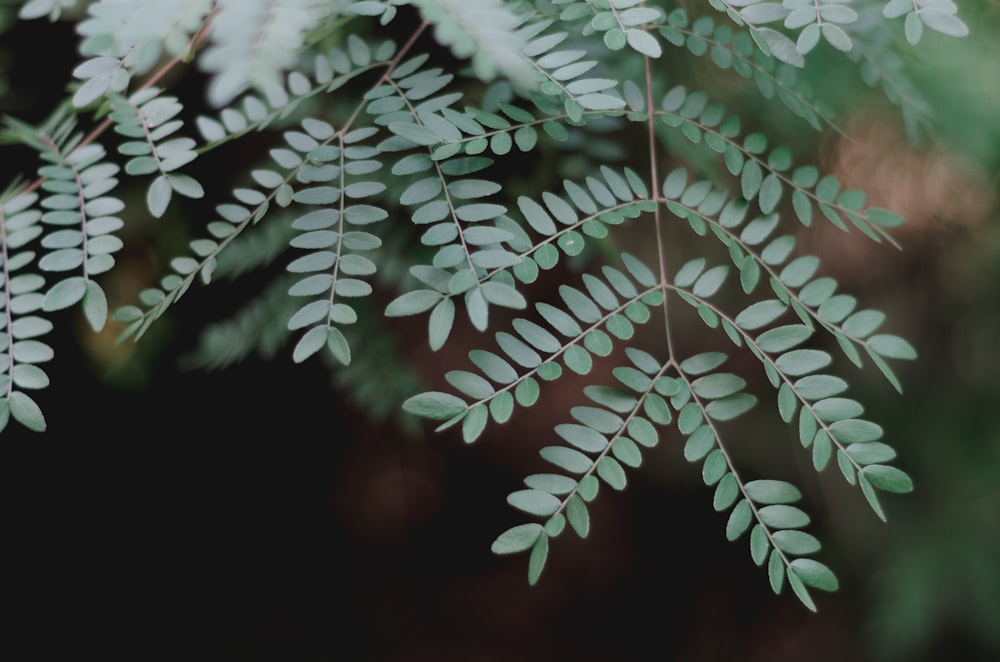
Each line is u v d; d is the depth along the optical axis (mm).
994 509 1207
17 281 502
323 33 544
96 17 485
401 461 1650
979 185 1013
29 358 494
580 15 507
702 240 1068
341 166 507
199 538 1409
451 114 501
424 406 460
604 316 486
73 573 1261
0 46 703
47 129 603
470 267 464
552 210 497
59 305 496
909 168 976
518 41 489
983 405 1242
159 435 1255
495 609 1702
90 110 623
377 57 555
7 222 519
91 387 1104
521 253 482
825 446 476
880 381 1249
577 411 476
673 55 728
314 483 1544
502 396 464
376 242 486
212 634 1402
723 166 745
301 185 610
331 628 1546
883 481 469
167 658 1344
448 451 1707
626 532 1703
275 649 1471
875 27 615
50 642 1245
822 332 1219
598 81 485
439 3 471
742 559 1661
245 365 1271
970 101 691
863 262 1222
